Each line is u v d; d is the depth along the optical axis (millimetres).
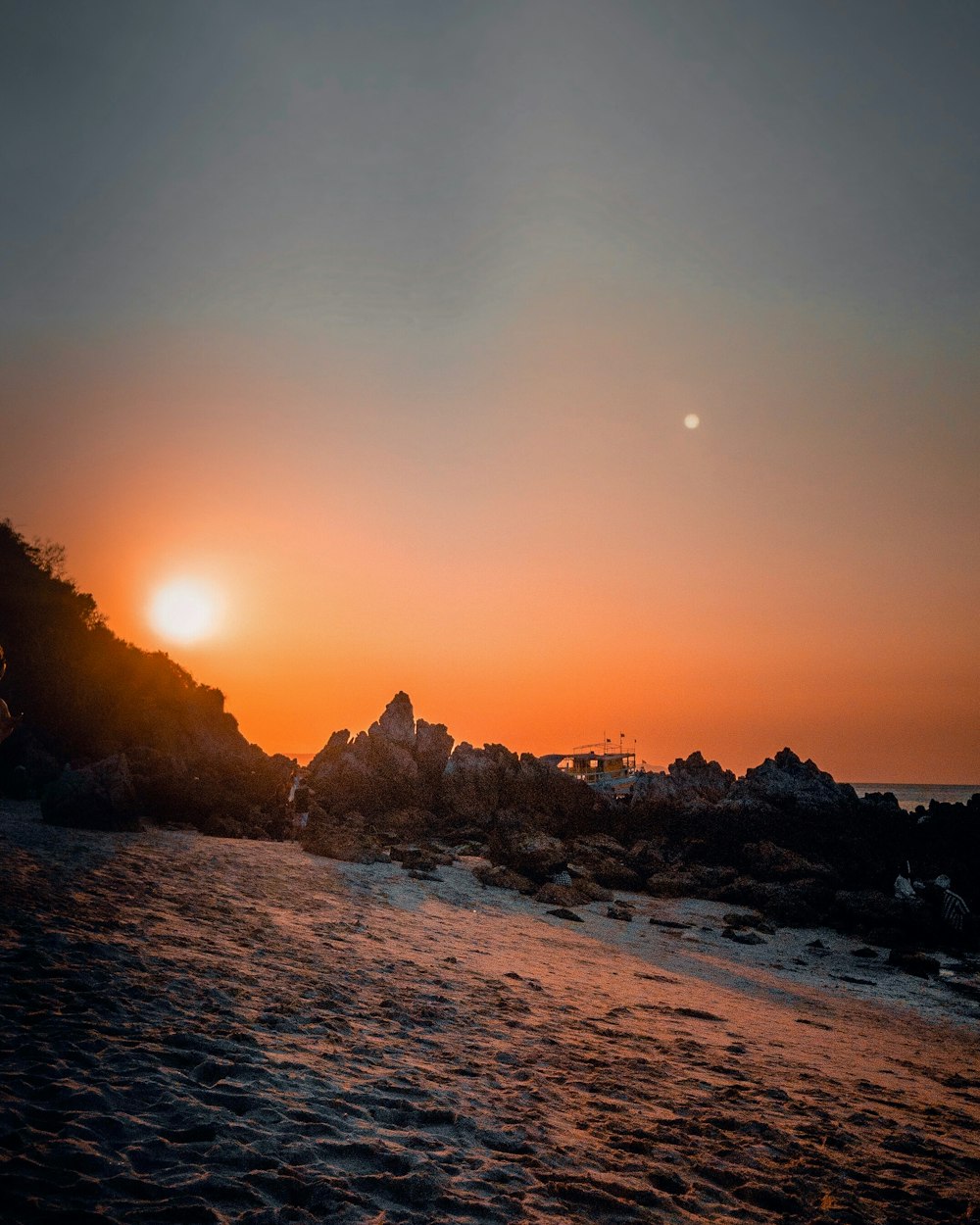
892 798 61656
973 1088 14609
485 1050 10930
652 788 61938
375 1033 10688
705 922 32500
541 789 56281
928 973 27516
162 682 50188
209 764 41719
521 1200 6234
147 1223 4852
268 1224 5102
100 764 27828
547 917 27609
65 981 9867
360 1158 6535
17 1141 5609
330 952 15453
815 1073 13336
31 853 19844
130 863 20719
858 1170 8516
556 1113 8766
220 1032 9234
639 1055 12141
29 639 43531
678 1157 8039
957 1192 8289
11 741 34812
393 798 52625
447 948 18719
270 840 33375
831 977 25438
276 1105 7285
